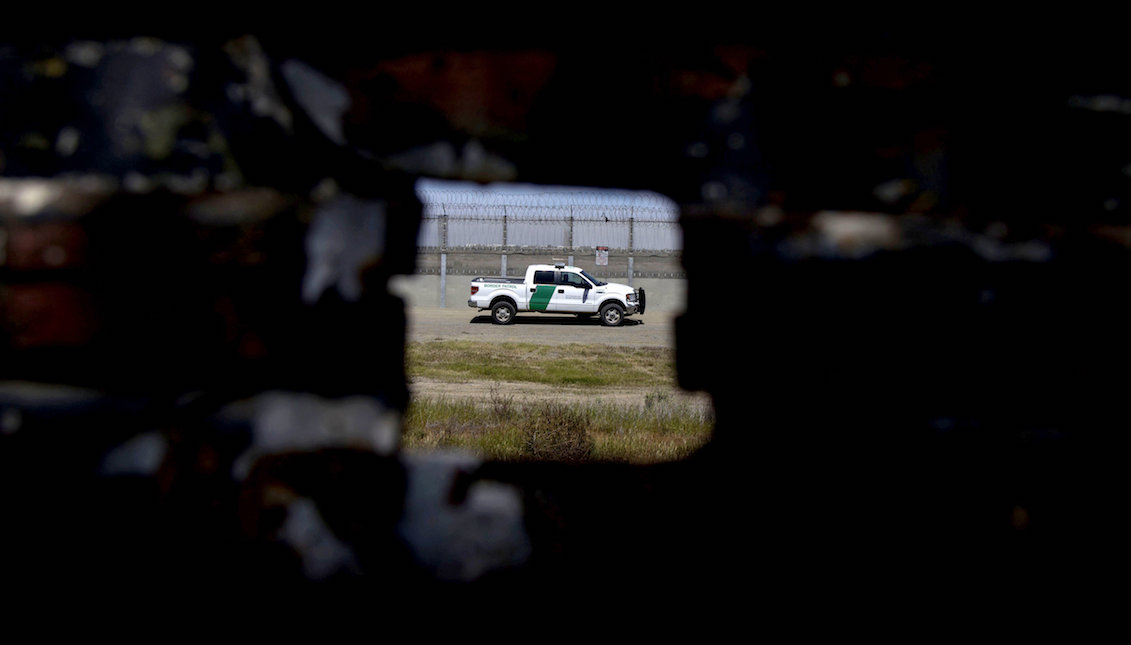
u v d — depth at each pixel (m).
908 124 1.02
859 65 1.02
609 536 1.07
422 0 1.03
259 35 1.02
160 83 0.99
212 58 1.00
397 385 1.22
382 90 1.04
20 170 1.00
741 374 1.05
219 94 1.00
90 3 1.00
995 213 1.02
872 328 1.02
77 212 1.00
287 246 1.03
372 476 1.06
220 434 1.02
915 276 1.02
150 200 1.00
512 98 1.04
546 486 1.11
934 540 1.02
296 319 1.04
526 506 1.08
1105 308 1.01
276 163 1.03
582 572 1.06
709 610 1.05
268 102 1.02
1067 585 1.02
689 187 1.05
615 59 1.04
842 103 1.03
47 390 1.01
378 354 1.15
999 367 1.02
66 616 1.01
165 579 1.01
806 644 1.03
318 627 1.03
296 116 1.04
